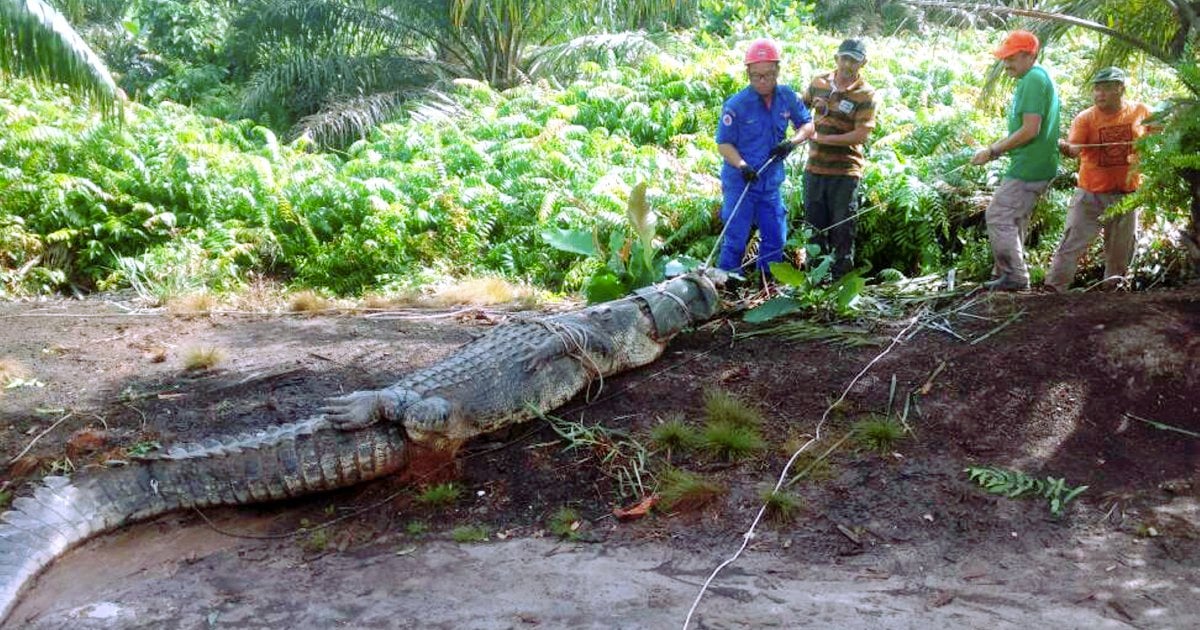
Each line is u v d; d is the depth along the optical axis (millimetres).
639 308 5641
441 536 4188
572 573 3814
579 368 5250
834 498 4289
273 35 16125
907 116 11398
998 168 8891
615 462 4605
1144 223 6605
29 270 9109
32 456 4797
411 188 10805
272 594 3746
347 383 5652
